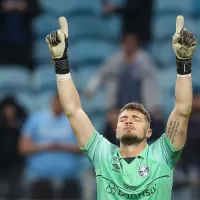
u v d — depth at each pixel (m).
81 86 49.22
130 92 42.72
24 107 46.25
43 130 38.97
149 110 40.75
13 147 41.75
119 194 22.77
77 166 39.53
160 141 23.41
